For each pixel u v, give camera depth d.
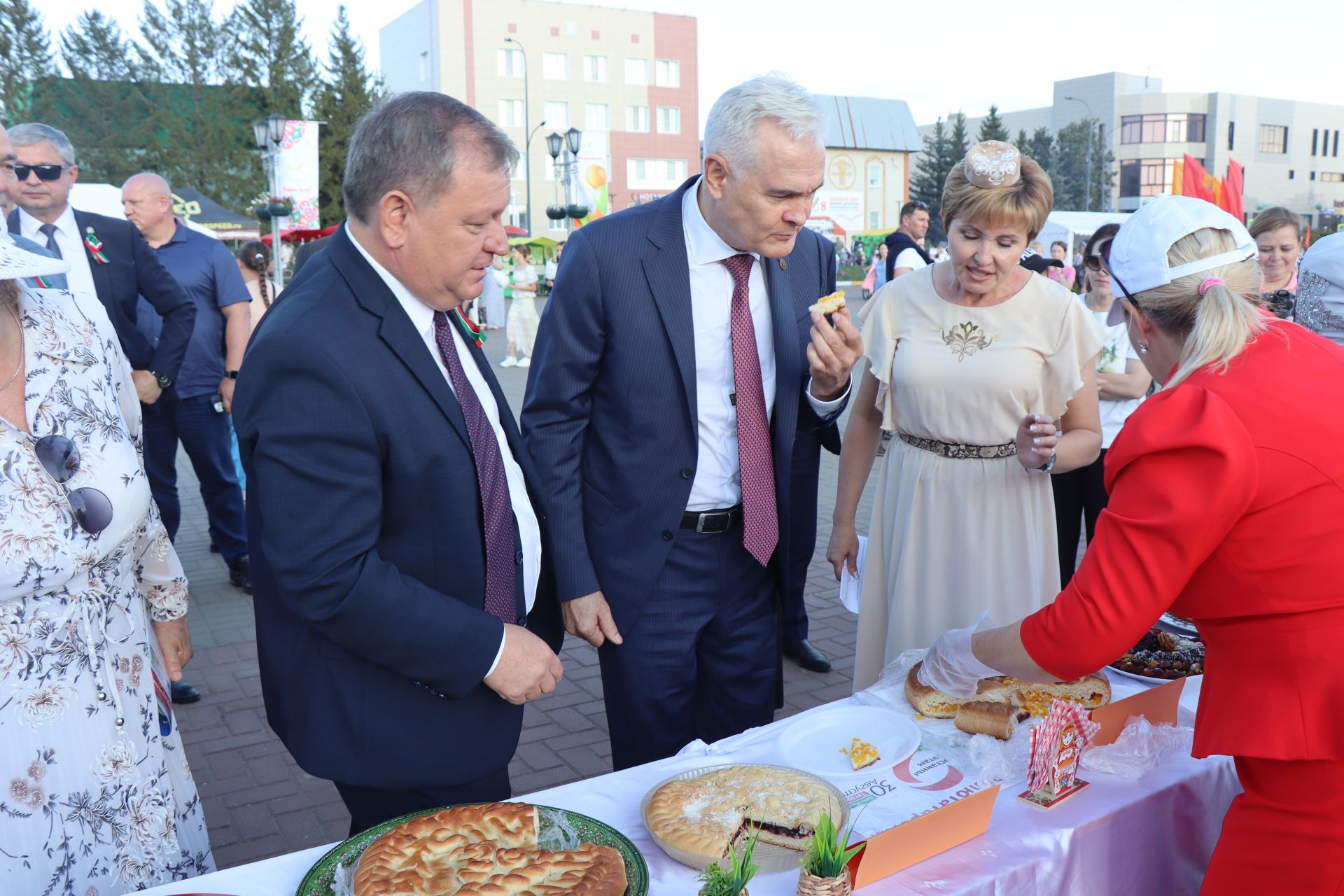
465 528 1.58
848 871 1.18
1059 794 1.46
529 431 2.19
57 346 1.48
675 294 2.12
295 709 1.61
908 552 2.38
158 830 1.60
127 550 1.60
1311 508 1.20
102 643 1.52
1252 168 82.62
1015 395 2.23
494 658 1.53
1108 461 1.34
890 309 2.41
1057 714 1.45
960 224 2.11
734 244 2.07
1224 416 1.23
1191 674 1.80
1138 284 1.45
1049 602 2.36
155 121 39.78
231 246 27.19
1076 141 74.31
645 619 2.25
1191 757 1.49
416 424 1.50
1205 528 1.22
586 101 47.47
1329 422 1.23
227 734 3.52
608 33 47.31
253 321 6.02
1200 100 80.69
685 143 49.81
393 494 1.52
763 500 2.25
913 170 64.94
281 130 16.77
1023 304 2.23
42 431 1.44
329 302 1.47
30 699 1.42
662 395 2.14
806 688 3.87
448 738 1.60
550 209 27.17
